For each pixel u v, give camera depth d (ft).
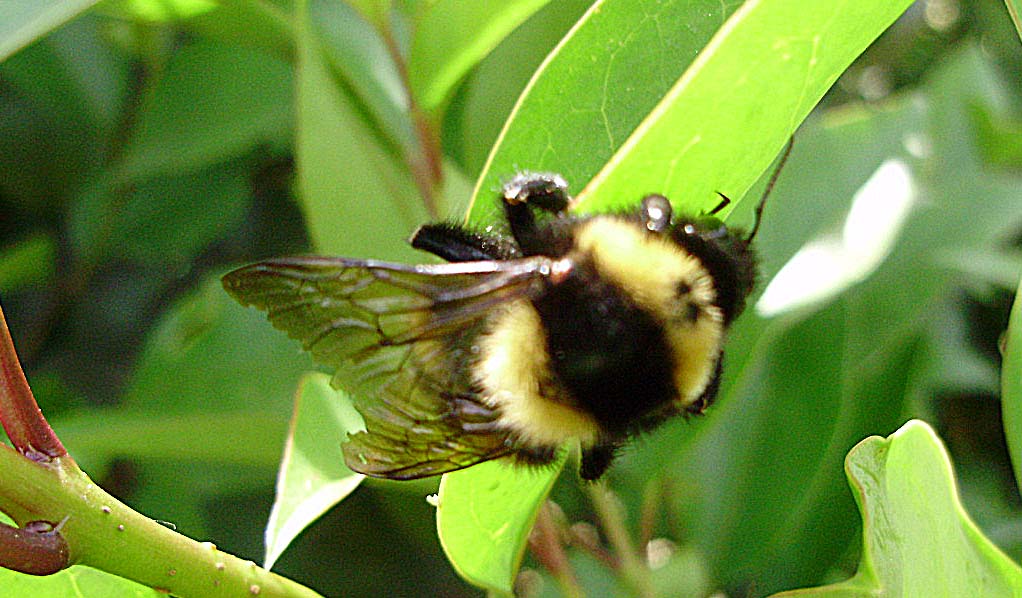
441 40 0.41
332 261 0.34
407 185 0.41
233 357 0.45
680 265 0.35
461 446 0.35
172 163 0.49
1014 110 0.64
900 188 0.48
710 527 0.46
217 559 0.33
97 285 0.55
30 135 0.52
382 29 0.42
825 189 0.47
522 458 0.35
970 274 0.50
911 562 0.33
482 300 0.35
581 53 0.35
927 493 0.33
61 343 0.55
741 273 0.36
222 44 0.50
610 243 0.35
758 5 0.31
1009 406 0.36
